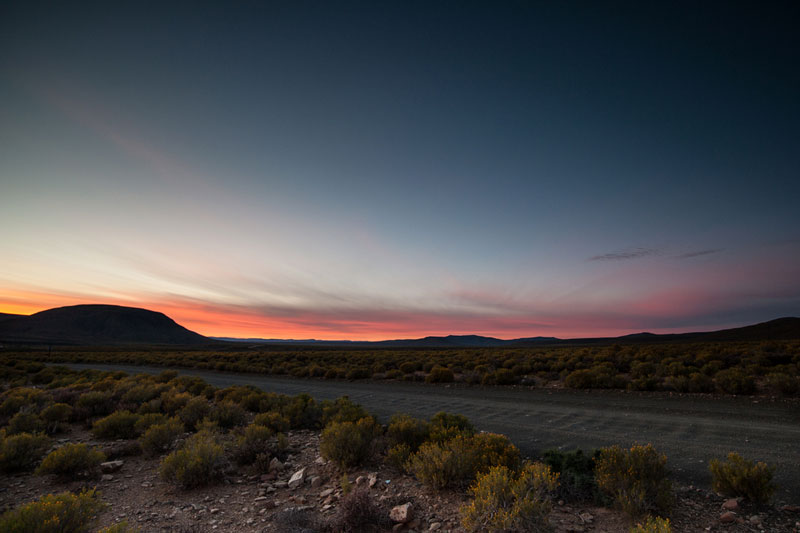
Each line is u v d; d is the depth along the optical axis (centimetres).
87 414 1379
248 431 923
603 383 1775
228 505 632
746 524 488
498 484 513
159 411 1431
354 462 796
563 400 1527
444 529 504
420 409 1463
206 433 970
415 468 674
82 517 459
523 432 1039
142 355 6631
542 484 525
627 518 509
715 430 959
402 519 527
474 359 3688
